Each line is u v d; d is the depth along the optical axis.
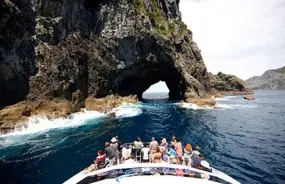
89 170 9.60
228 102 68.75
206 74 65.06
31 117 25.62
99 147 18.03
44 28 28.66
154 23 54.47
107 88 44.25
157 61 53.62
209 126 28.73
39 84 27.61
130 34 45.19
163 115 37.31
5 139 20.31
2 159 15.13
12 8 22.91
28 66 26.62
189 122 31.38
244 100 79.50
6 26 23.00
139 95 71.38
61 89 30.34
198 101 50.66
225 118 35.41
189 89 53.59
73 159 15.19
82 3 36.44
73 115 31.58
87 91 37.25
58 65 30.25
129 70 51.47
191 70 59.00
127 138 21.86
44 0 28.23
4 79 23.78
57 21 30.59
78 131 23.94
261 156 16.84
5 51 23.80
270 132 25.73
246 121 32.97
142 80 66.06
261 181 12.56
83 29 37.03
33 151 16.88
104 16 41.47
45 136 21.56
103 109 37.03
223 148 18.92
